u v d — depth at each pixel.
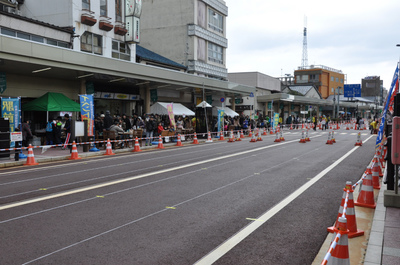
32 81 20.69
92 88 23.52
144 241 5.43
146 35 39.66
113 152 18.06
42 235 5.64
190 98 36.47
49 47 17.56
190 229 6.01
